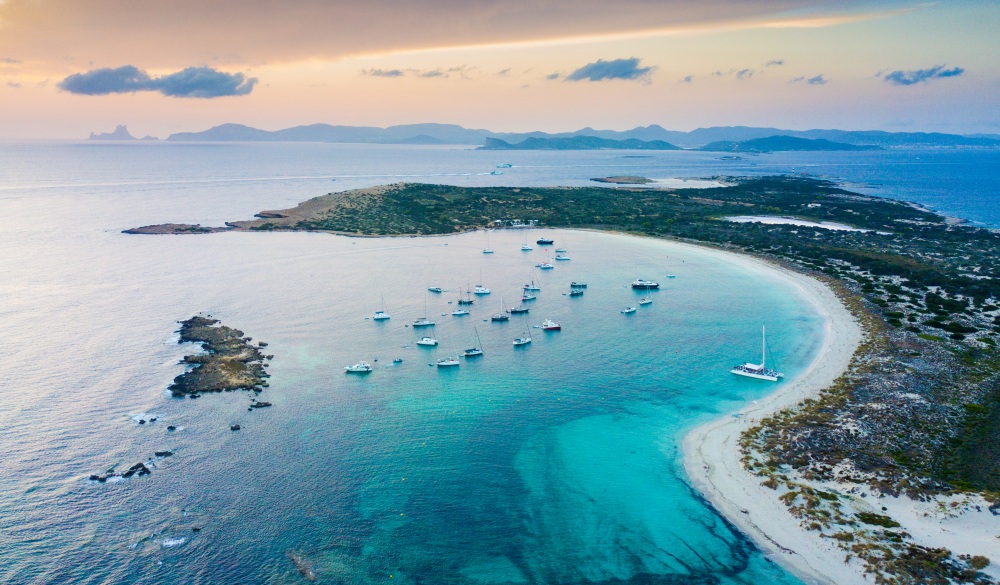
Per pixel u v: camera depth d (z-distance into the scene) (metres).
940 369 114.44
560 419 101.25
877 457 86.00
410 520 75.19
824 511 75.12
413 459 88.50
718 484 82.69
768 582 65.75
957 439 90.50
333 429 96.56
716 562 68.81
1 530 71.31
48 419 97.38
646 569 67.69
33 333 135.50
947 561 66.00
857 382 110.12
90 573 65.19
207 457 87.56
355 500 78.62
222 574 65.56
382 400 107.19
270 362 123.31
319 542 70.88
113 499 77.44
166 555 68.06
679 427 98.25
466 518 75.81
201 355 123.81
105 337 133.75
